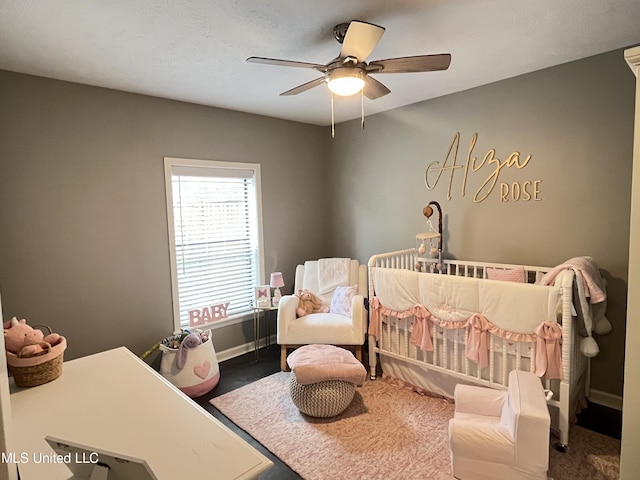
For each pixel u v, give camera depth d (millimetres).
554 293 1996
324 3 1694
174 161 3158
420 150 3502
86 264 2734
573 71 2541
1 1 1593
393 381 2922
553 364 2023
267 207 3861
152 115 3023
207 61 2326
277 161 3932
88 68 2383
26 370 1353
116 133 2838
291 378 2523
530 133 2785
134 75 2531
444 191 3354
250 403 2697
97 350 2811
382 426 2348
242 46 2127
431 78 2826
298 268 3881
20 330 1437
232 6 1697
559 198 2684
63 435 1056
